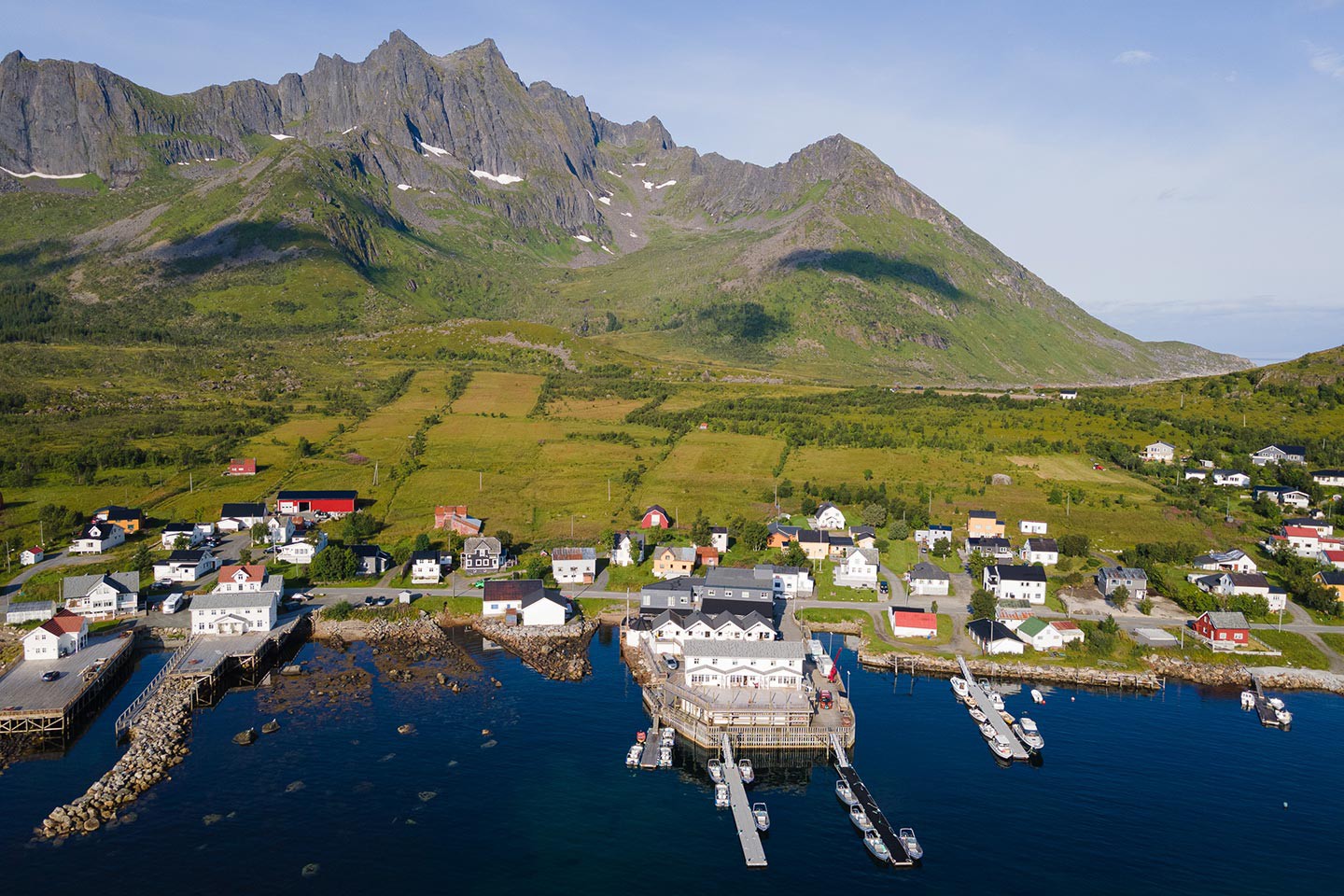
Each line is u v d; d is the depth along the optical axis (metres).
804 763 119.12
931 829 101.38
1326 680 146.12
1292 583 182.88
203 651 148.75
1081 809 105.81
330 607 173.00
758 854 95.12
